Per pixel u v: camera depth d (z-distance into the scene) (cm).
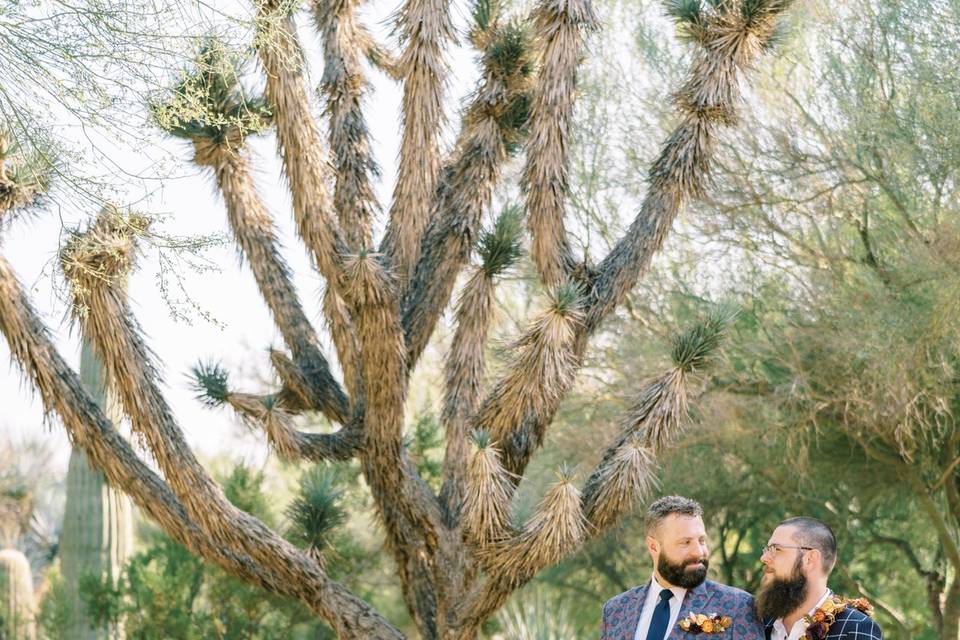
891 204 880
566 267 573
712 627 349
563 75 559
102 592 874
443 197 616
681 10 576
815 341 852
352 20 632
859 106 855
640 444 521
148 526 1194
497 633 931
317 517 609
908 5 830
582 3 564
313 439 594
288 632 905
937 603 1014
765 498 1020
